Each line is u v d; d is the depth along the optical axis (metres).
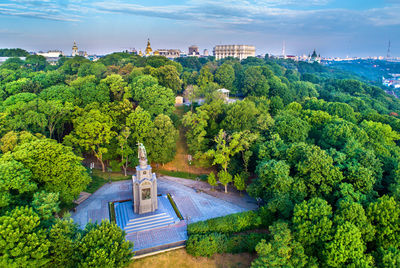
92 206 71.94
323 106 127.31
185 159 99.75
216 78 169.12
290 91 165.25
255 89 154.75
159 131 88.31
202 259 56.31
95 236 46.56
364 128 96.88
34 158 61.75
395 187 61.28
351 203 54.31
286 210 59.56
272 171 65.94
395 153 83.50
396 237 51.66
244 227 64.12
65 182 65.50
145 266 54.06
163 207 70.81
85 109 95.06
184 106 138.75
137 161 87.56
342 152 73.44
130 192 79.56
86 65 150.25
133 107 110.44
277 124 92.75
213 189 83.31
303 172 65.94
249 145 82.44
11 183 52.50
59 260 45.25
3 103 94.19
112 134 89.56
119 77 115.31
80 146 89.50
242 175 78.62
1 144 69.44
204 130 93.88
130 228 63.06
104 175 89.38
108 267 43.53
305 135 92.19
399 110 173.00
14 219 44.03
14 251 40.97
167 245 59.06
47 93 100.00
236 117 96.69
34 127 84.12
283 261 46.88
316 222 51.62
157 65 164.00
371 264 47.44
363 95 185.88
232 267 54.69
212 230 62.50
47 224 49.38
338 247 47.69
